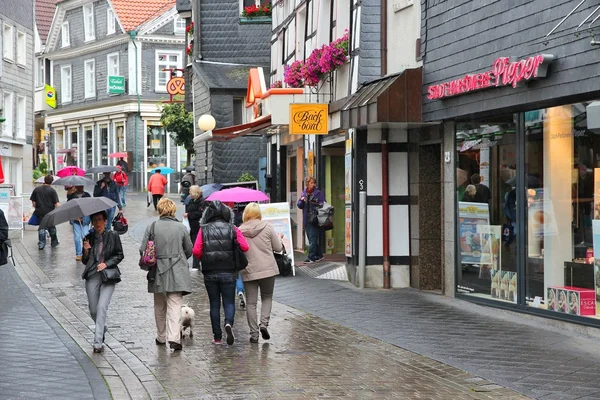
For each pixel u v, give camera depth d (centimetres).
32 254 2614
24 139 4844
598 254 1373
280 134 3055
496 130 1639
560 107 1450
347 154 2048
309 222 2367
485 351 1284
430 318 1566
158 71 6356
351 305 1722
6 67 4578
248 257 1371
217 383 1099
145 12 6369
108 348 1327
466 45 1625
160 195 4338
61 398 1018
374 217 1972
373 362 1225
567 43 1339
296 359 1245
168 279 1302
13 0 4647
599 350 1276
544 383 1094
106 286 1314
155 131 6375
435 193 1933
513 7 1478
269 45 3788
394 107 1777
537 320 1517
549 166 1484
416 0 1842
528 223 1548
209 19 3791
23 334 1425
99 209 1316
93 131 6731
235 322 1557
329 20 2361
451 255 1805
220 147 3744
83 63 6794
